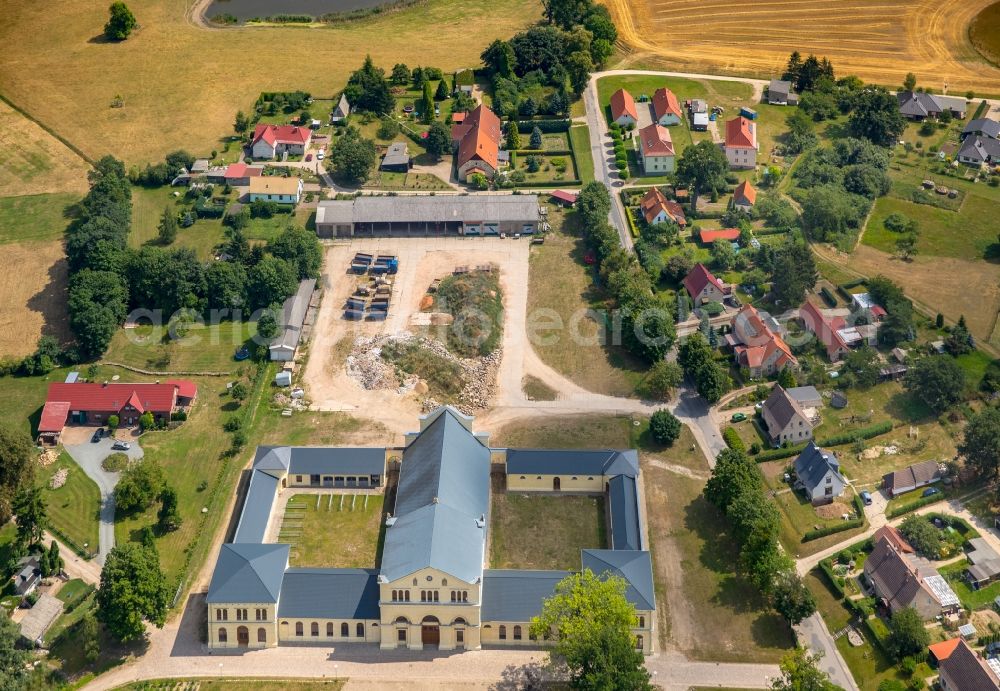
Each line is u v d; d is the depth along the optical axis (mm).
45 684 196375
